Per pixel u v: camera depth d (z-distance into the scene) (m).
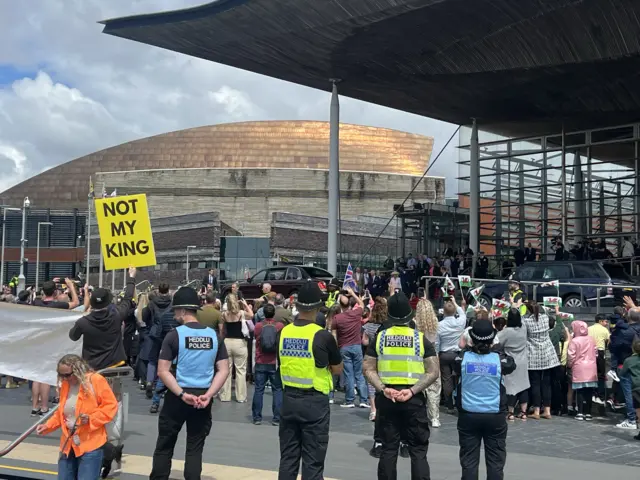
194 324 7.00
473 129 35.88
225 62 29.84
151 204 67.12
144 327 14.95
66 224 72.31
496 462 6.85
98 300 8.33
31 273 71.81
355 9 22.83
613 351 13.01
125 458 8.80
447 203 66.38
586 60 23.67
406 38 25.11
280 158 75.62
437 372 6.84
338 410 13.10
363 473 8.27
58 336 9.84
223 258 53.12
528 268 21.48
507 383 12.52
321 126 79.75
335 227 31.36
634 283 20.16
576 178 32.28
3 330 9.91
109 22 26.72
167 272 59.50
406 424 6.84
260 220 65.81
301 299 6.72
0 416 11.77
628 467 8.88
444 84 29.59
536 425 12.27
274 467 8.47
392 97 32.97
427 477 6.82
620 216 30.52
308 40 26.06
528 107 31.31
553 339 13.32
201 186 66.62
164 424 6.88
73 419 6.31
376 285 30.23
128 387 15.96
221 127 81.88
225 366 7.07
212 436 10.45
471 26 23.50
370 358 6.96
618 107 29.25
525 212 33.94
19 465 8.22
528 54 24.41
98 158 82.69
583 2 20.47
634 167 30.50
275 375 11.23
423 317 11.55
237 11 24.17
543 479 8.18
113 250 9.79
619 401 13.78
